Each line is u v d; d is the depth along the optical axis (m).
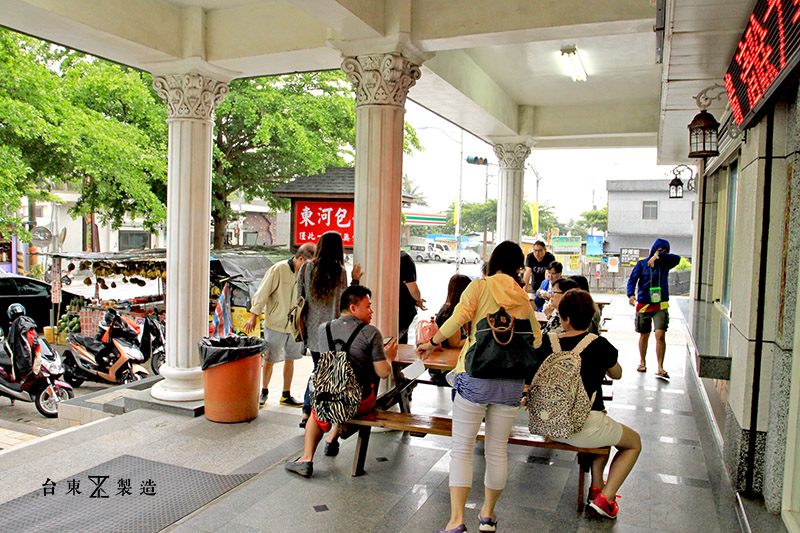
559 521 3.73
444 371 5.52
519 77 8.96
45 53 12.30
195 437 5.28
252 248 15.97
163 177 12.75
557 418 3.56
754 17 3.27
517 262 3.50
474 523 3.68
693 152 4.98
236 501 3.94
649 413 6.26
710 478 4.46
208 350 5.66
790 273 3.59
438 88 7.49
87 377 9.18
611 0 4.95
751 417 3.94
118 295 19.98
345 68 5.66
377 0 5.29
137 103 12.53
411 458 4.76
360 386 4.10
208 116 6.33
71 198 31.95
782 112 3.74
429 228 68.50
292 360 6.30
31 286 14.16
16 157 11.12
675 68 4.51
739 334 4.20
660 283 7.87
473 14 5.28
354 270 5.54
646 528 3.65
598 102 10.49
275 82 14.18
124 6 5.44
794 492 3.54
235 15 6.05
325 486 4.20
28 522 3.67
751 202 3.96
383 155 5.61
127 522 3.67
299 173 14.92
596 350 3.67
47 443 5.11
